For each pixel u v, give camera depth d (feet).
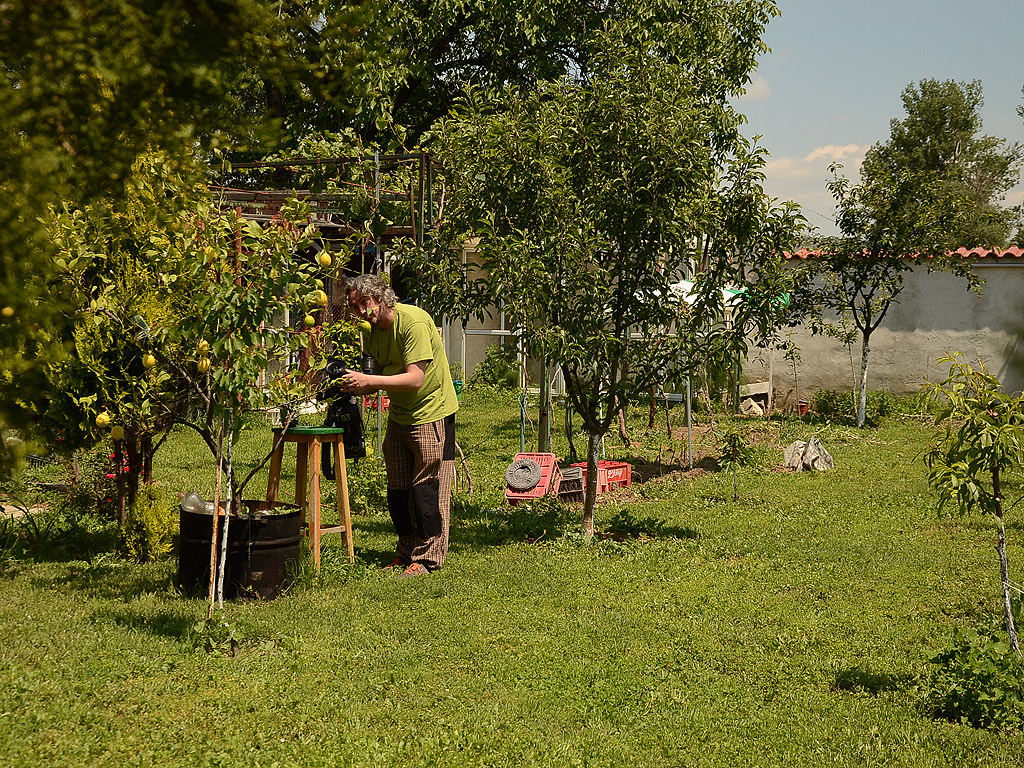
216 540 19.29
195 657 16.62
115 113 9.95
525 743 13.78
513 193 26.55
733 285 28.14
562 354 25.61
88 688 14.69
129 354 21.25
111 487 27.43
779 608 21.17
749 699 15.83
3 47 9.04
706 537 28.63
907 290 62.85
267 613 19.33
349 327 21.36
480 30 60.29
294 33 10.84
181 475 36.04
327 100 11.48
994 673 15.01
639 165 26.07
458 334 73.67
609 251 27.40
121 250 20.30
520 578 23.20
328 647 17.58
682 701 15.61
